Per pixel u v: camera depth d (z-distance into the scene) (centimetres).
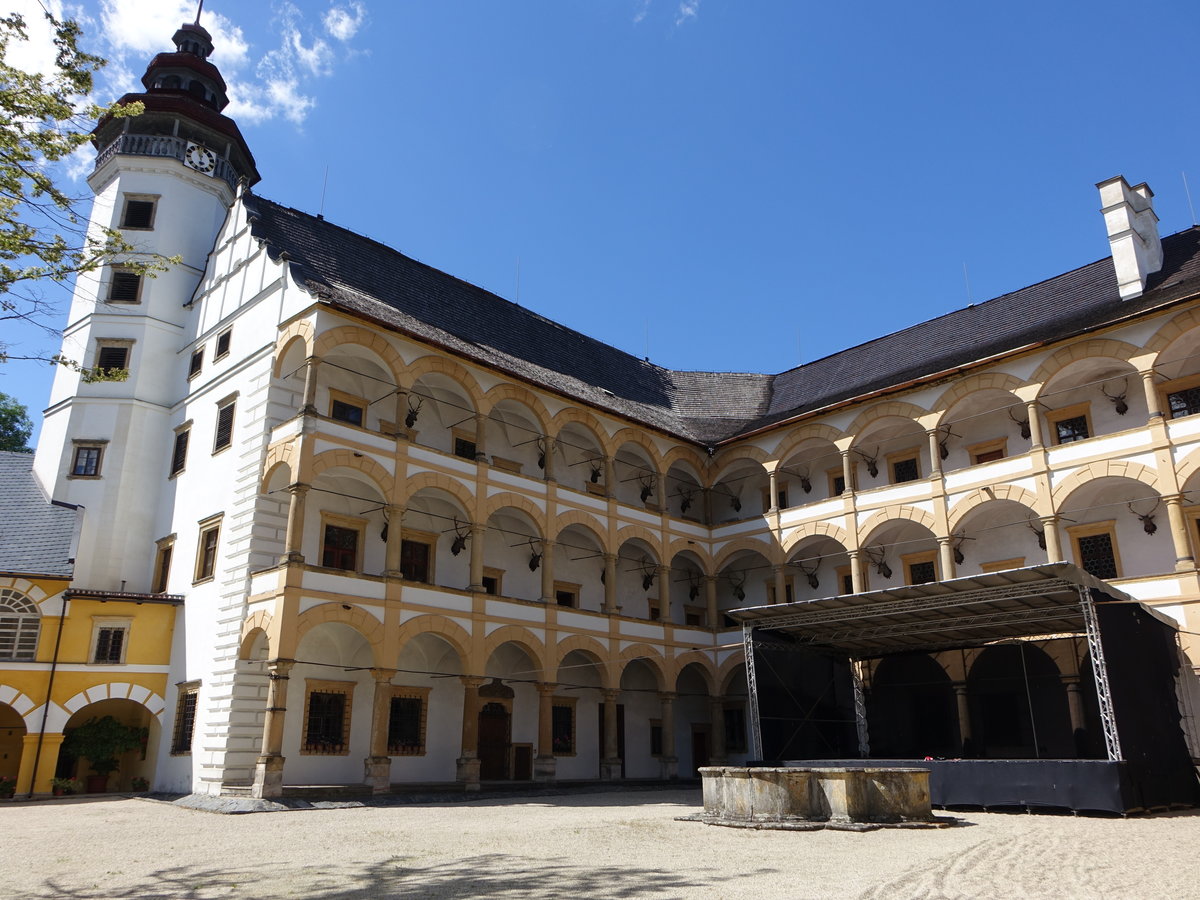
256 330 2892
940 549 3123
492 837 1540
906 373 3444
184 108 3612
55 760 2633
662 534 3578
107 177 3575
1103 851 1326
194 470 3006
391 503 2642
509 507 3039
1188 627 2497
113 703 2916
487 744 3080
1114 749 1956
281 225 3150
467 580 3128
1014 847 1361
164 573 3022
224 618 2561
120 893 1049
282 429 2595
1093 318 2902
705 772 1816
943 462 3334
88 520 3069
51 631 2723
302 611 2364
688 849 1359
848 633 2898
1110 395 2930
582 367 3953
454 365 2966
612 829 1642
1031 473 2902
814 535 3425
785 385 4362
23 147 1340
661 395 4344
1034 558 3039
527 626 2953
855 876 1080
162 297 3384
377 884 1077
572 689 3428
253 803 2128
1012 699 3027
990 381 3042
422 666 2945
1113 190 3088
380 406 2992
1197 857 1263
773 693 2834
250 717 2438
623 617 3303
